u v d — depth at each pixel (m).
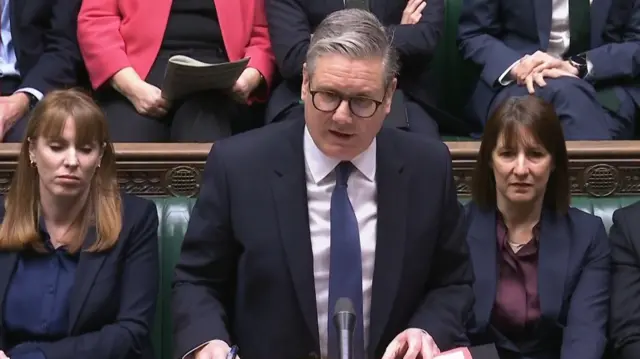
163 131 5.54
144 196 5.05
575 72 5.80
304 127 3.46
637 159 5.12
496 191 4.42
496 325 4.31
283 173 3.38
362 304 3.28
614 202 5.03
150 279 4.12
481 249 4.36
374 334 3.32
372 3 5.87
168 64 5.14
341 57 2.98
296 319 3.33
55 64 5.84
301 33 5.71
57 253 4.01
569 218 4.40
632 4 6.09
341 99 3.02
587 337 4.13
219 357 2.97
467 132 6.10
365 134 3.11
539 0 6.05
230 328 3.49
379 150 3.44
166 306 4.66
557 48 6.09
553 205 4.40
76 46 5.96
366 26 3.02
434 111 5.98
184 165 5.05
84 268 3.98
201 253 3.42
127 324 3.97
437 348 3.09
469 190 5.15
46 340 3.97
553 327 4.27
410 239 3.38
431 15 5.91
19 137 5.42
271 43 5.81
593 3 6.14
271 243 3.32
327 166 3.38
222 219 3.38
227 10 5.82
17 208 4.00
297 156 3.40
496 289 4.30
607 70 5.84
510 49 5.96
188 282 3.42
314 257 3.35
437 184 3.46
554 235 4.34
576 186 5.16
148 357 4.08
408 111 5.75
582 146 5.12
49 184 3.91
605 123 5.58
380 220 3.36
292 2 5.79
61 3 5.95
